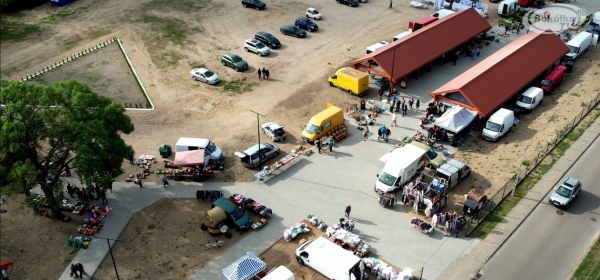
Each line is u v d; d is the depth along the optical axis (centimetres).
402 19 7856
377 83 5888
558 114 5325
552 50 6044
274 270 3186
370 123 5188
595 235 3672
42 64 6425
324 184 4300
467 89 5006
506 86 5272
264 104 5603
